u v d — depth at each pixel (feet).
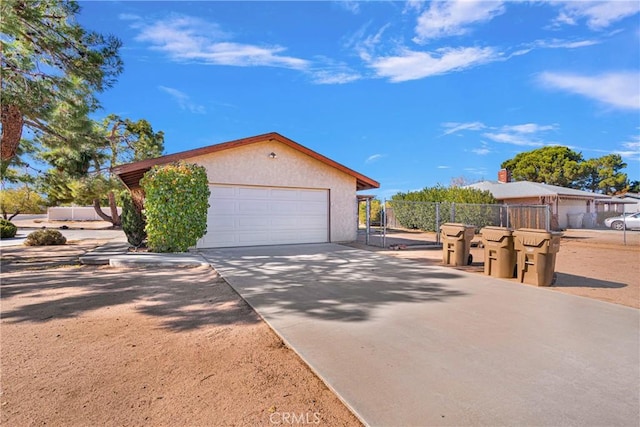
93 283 21.20
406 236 57.06
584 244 46.21
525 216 56.95
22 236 61.57
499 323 13.65
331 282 20.94
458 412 7.72
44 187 41.47
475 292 18.61
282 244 40.91
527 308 15.69
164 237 31.60
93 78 29.76
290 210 41.63
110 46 30.37
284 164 40.93
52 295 18.37
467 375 9.42
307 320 13.98
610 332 12.70
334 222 44.24
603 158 130.62
